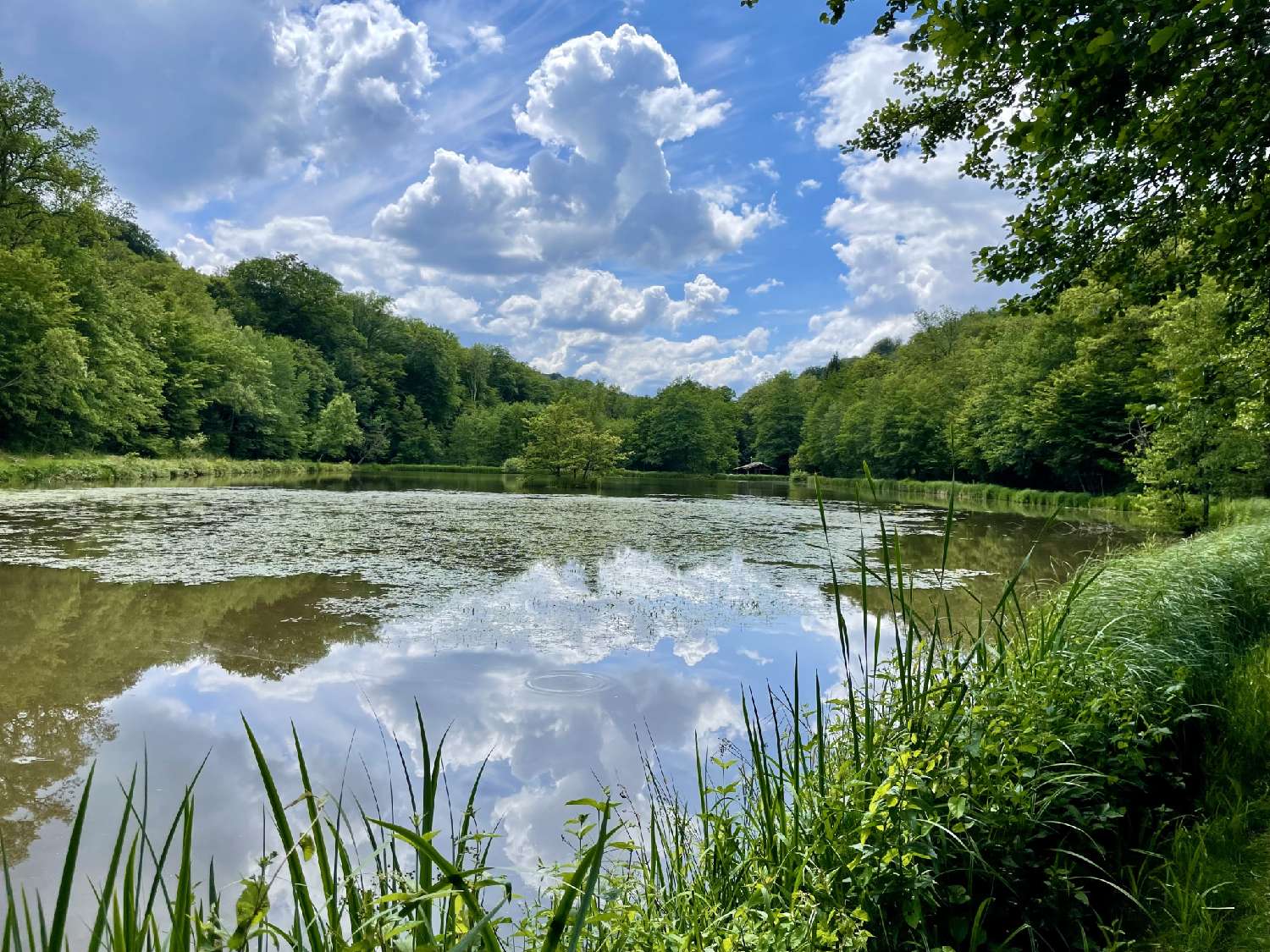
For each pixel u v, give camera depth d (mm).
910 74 5746
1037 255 4691
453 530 15078
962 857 2201
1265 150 3098
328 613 7570
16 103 26297
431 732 4477
